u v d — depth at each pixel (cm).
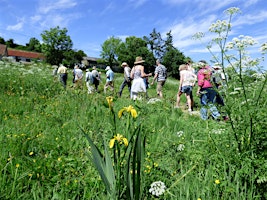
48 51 8769
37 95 855
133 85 932
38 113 629
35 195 266
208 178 282
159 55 9662
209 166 298
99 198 266
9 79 1039
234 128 289
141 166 237
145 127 473
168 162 354
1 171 289
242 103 286
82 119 566
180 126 536
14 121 521
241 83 300
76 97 831
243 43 295
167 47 9575
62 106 701
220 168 292
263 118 270
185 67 927
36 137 437
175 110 727
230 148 293
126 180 221
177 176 309
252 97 296
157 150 390
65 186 289
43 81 1090
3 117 559
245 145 282
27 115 609
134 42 9381
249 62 298
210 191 261
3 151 355
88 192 275
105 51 9975
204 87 604
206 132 332
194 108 1014
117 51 9725
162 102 762
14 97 791
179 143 389
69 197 274
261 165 259
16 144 389
